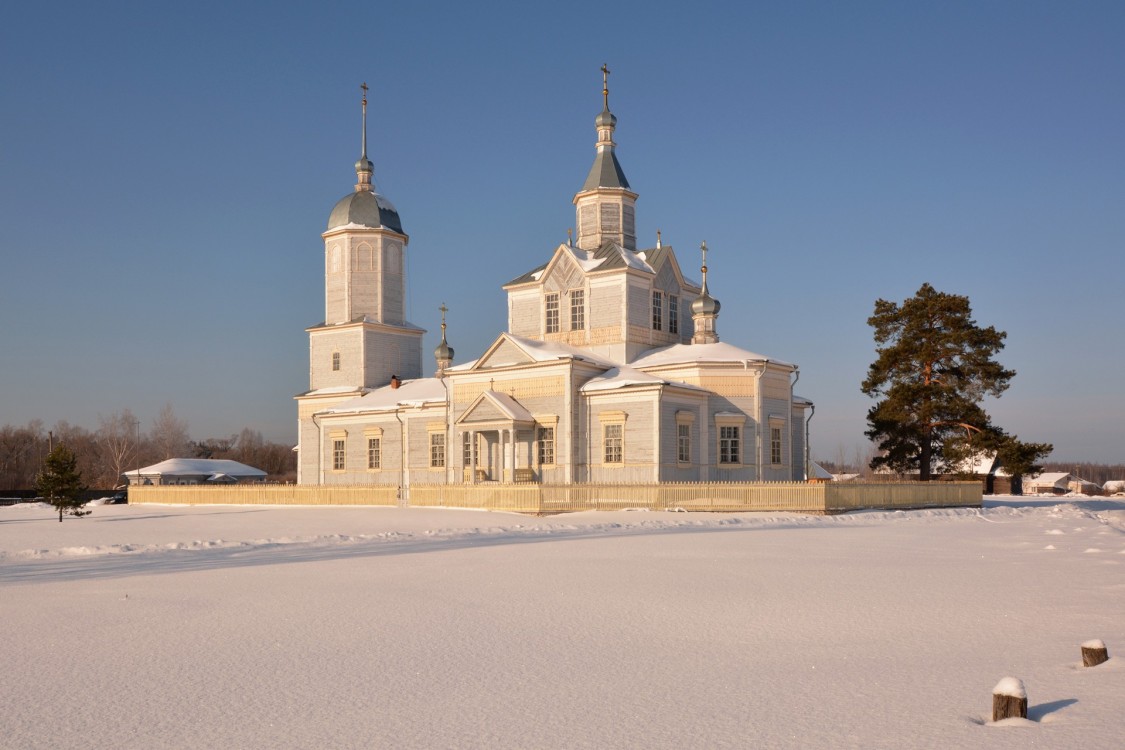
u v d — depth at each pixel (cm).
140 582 2020
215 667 1152
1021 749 783
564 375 5278
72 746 849
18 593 1864
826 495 4372
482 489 5044
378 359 7269
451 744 838
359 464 6556
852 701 958
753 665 1133
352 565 2294
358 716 930
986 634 1305
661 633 1343
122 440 13162
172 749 837
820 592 1730
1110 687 980
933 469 6581
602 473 5172
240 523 4450
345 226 7306
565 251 5934
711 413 5281
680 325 6156
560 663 1154
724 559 2339
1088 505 6381
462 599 1675
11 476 13912
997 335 6450
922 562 2262
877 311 6812
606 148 6334
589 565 2206
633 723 893
